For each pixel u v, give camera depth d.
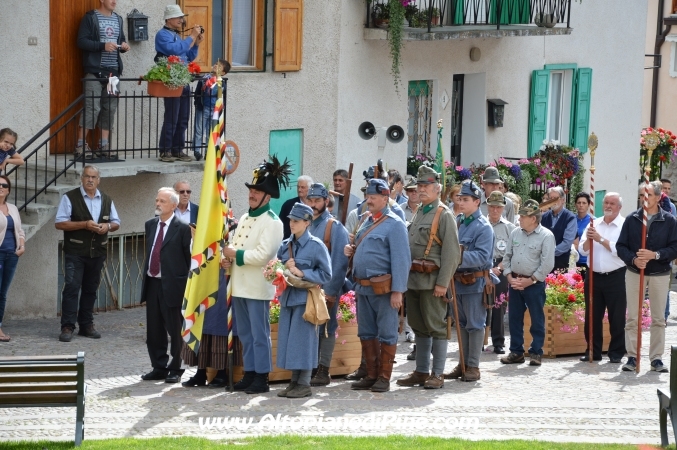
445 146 24.16
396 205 13.11
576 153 25.89
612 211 15.25
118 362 14.12
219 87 12.45
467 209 13.49
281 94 20.52
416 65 23.11
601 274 15.02
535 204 14.66
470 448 9.59
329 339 12.95
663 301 14.30
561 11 25.58
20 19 16.88
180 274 12.83
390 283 12.27
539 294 14.66
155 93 17.22
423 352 12.93
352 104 21.83
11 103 16.91
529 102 26.03
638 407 12.10
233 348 12.65
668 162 32.59
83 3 17.75
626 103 29.06
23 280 16.98
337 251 12.76
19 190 16.61
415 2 22.56
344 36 21.41
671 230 14.16
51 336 15.71
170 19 17.69
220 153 12.34
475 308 13.37
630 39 28.86
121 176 18.17
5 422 10.88
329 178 21.56
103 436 10.30
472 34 22.88
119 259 18.28
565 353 15.61
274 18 20.19
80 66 17.83
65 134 16.52
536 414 11.60
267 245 12.02
